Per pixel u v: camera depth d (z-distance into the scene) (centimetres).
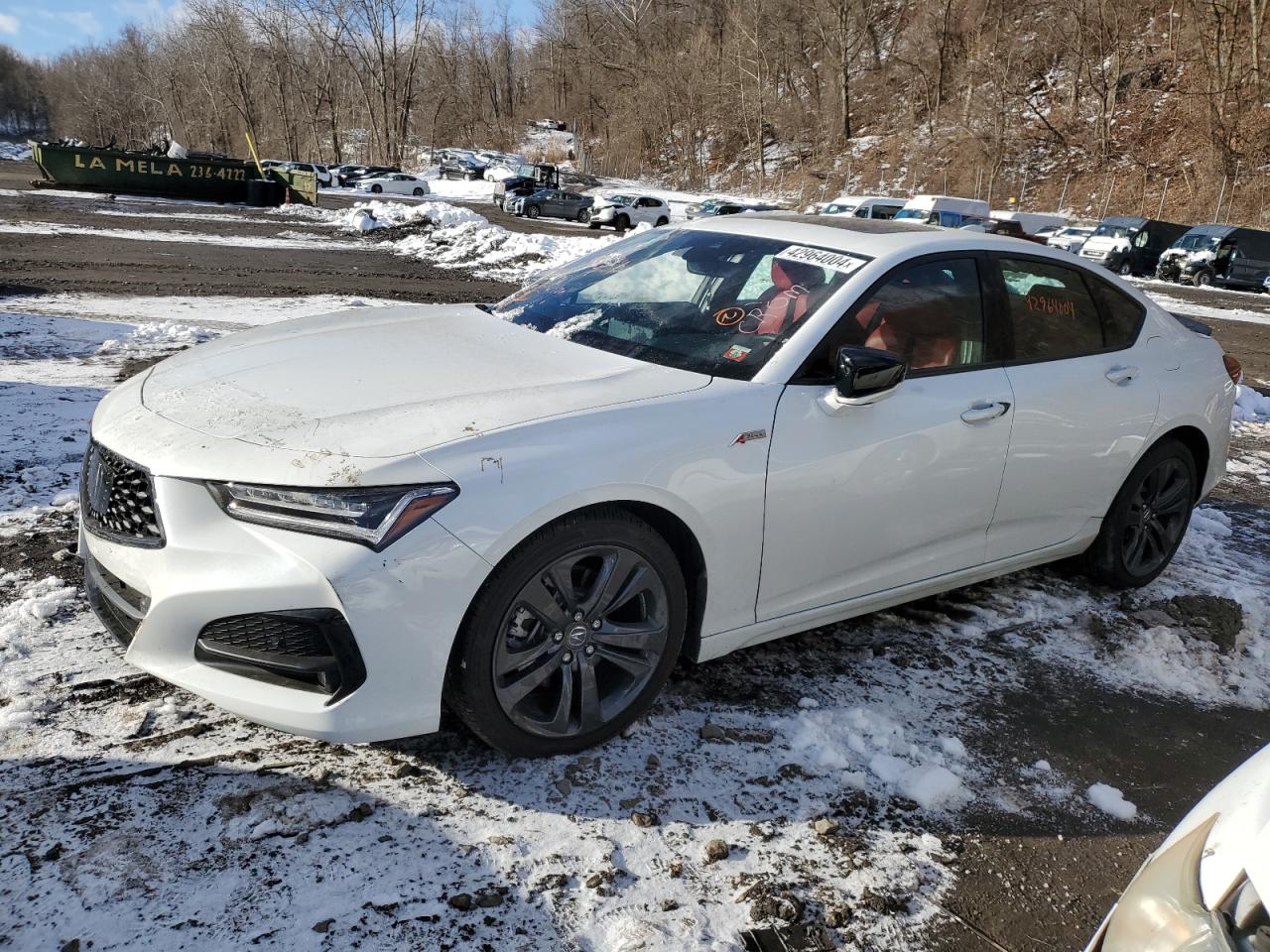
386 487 230
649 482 264
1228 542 518
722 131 7988
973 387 343
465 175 6800
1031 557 392
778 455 291
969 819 268
